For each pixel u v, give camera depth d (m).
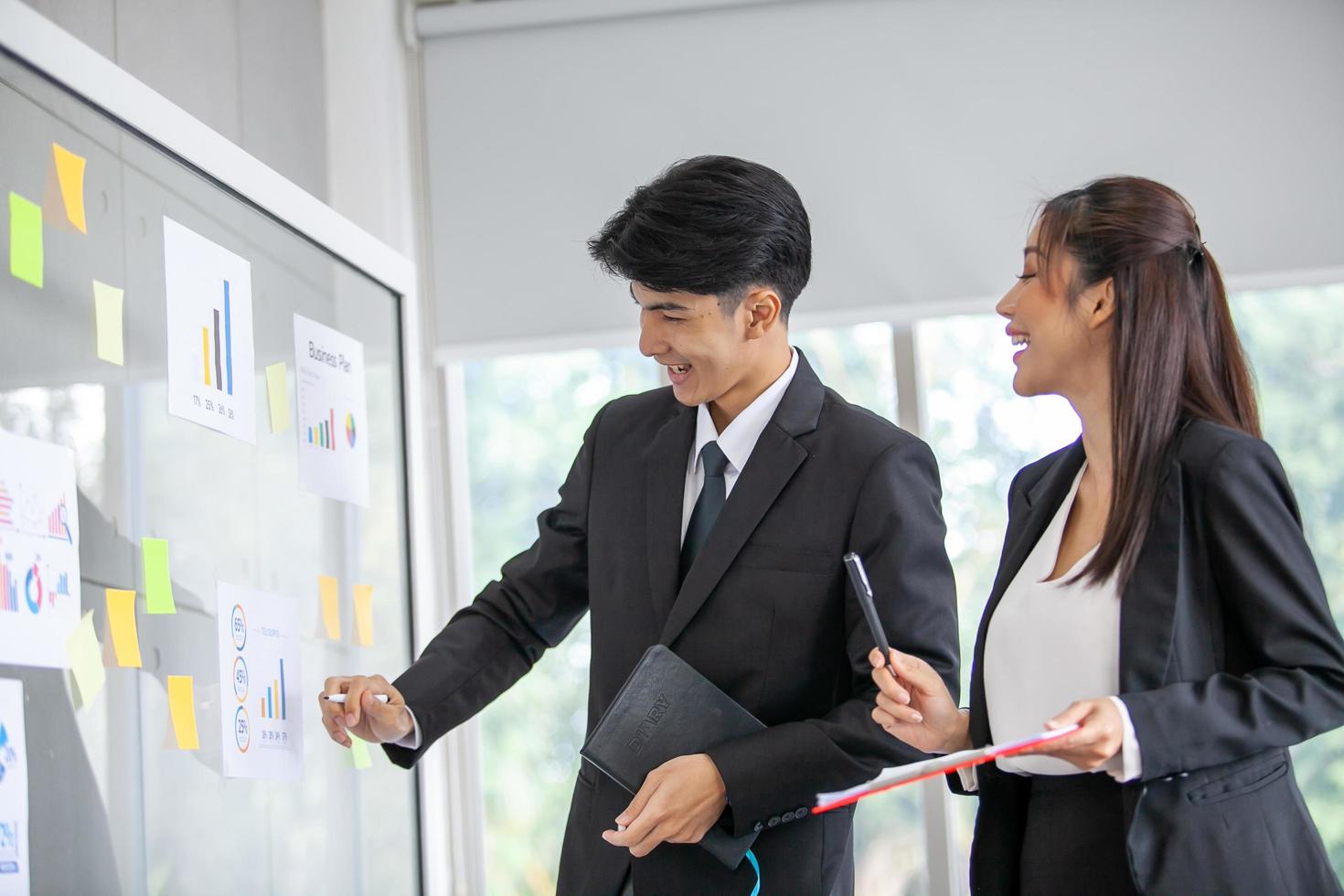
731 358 1.91
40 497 1.64
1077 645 1.43
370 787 2.42
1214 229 3.41
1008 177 3.46
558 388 3.65
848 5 3.56
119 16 2.61
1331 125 3.41
